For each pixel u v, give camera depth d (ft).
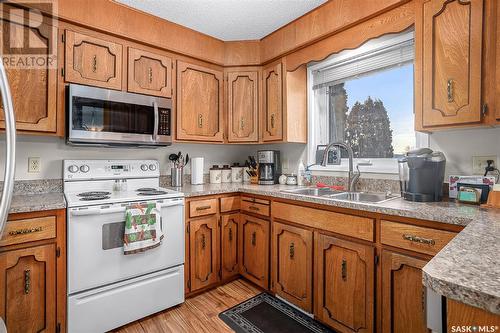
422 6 4.97
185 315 6.30
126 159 7.78
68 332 5.18
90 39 6.35
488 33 4.22
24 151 6.36
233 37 8.45
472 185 4.74
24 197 5.89
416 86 5.05
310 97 8.52
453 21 4.57
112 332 5.66
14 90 5.47
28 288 4.84
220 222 7.54
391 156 6.82
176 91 7.74
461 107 4.49
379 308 4.75
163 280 6.37
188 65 7.97
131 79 6.92
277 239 6.76
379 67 6.93
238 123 8.70
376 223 4.81
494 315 1.56
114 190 7.30
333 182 7.68
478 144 5.11
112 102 6.50
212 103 8.48
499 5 4.12
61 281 5.15
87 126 6.12
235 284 7.83
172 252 6.50
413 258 4.30
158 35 7.29
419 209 4.33
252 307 6.63
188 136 7.95
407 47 6.37
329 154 8.07
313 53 7.14
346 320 5.24
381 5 5.57
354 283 5.12
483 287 1.56
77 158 7.05
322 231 5.70
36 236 4.91
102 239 5.52
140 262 5.99
